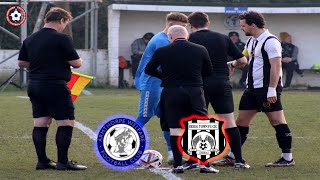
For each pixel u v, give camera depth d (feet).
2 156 86.33
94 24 217.56
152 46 81.10
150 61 74.23
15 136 102.06
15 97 167.12
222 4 220.84
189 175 73.51
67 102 76.74
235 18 229.25
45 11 236.22
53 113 76.48
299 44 232.32
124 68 221.87
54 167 78.23
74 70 218.18
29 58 77.00
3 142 96.89
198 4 220.02
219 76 77.61
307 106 146.41
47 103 76.48
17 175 73.61
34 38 76.64
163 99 74.18
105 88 215.10
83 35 261.85
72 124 77.46
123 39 227.40
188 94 72.69
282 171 76.84
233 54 78.74
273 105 79.56
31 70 76.95
